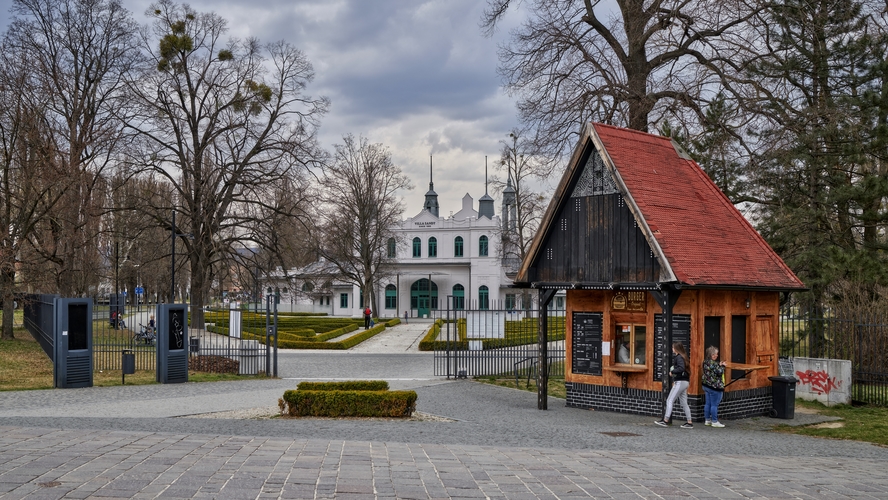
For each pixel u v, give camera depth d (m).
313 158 46.19
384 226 69.31
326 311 98.06
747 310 18.19
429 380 25.84
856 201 22.80
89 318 22.48
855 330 21.39
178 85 45.16
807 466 11.57
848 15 24.94
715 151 28.27
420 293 89.75
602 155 17.56
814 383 20.77
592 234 18.03
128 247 62.84
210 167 46.19
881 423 17.31
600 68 31.34
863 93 23.41
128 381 24.22
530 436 14.00
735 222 19.19
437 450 11.73
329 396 16.44
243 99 45.31
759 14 27.97
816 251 23.91
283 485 8.70
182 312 24.53
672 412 16.84
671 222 17.16
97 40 41.53
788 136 25.97
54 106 38.56
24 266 37.44
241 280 51.78
